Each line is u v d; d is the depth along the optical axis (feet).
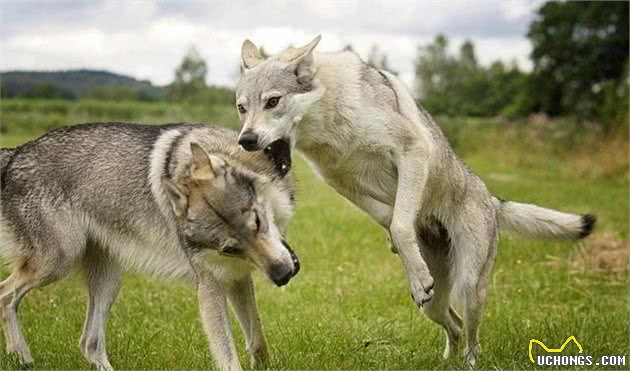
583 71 161.89
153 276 28.78
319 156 29.89
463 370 29.12
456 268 32.14
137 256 28.76
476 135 150.92
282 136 27.91
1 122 162.50
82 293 40.86
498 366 29.19
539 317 38.58
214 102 185.57
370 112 29.12
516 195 87.10
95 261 30.01
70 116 172.55
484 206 32.53
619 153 113.80
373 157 29.81
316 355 30.58
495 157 138.00
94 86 198.90
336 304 40.01
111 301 30.19
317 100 28.25
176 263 28.17
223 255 25.68
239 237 24.86
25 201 29.17
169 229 27.76
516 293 43.55
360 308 39.65
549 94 170.71
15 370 28.50
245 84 28.40
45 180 29.12
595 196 88.22
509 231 34.27
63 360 30.12
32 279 29.22
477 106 212.43
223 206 24.72
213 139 27.50
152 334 34.37
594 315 38.11
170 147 27.73
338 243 55.93
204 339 33.53
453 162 31.94
